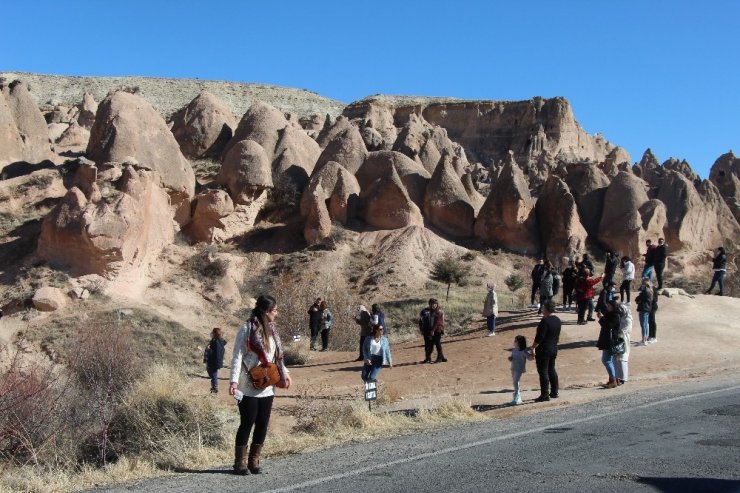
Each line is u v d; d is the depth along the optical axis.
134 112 40.31
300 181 46.53
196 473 8.48
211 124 54.50
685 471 6.99
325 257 38.25
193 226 39.50
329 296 32.78
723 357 18.25
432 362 20.62
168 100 108.50
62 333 26.28
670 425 9.45
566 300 27.67
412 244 39.84
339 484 7.06
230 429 12.23
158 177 37.62
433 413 12.38
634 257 45.56
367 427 11.51
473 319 27.91
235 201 40.72
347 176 43.28
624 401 12.12
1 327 26.62
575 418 10.59
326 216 40.16
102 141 39.34
